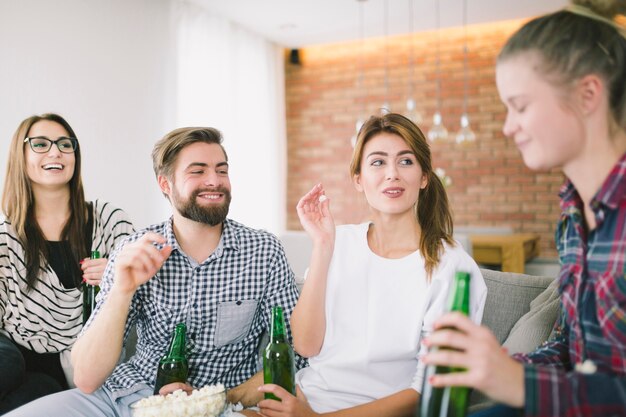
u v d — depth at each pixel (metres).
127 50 4.10
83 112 3.75
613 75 0.82
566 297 0.97
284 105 6.38
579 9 0.87
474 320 1.42
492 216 5.82
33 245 2.10
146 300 1.63
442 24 5.61
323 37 6.00
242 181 5.53
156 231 1.68
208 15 5.02
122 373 1.64
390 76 6.15
